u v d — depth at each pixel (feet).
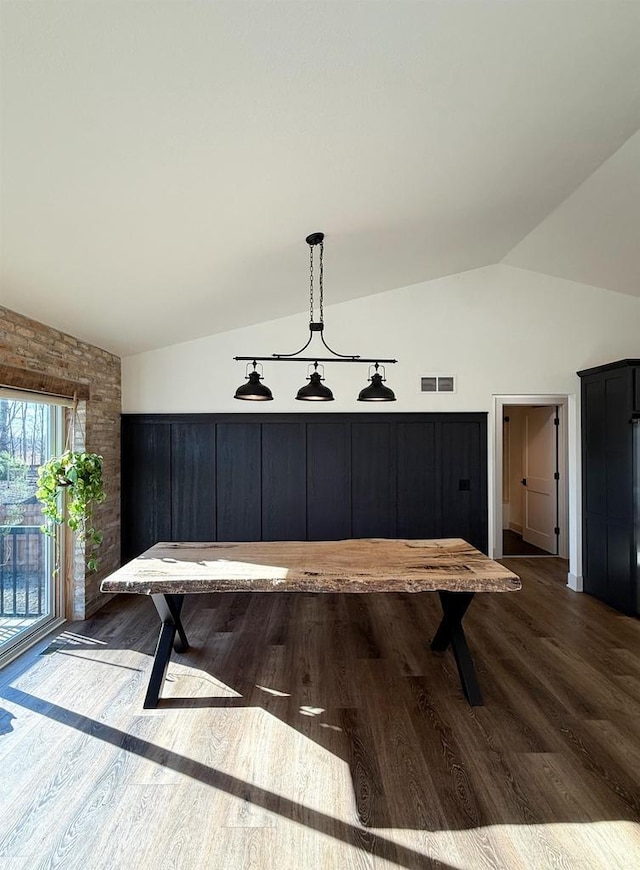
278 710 8.16
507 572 8.52
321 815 5.91
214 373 15.96
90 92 4.92
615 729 7.64
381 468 16.15
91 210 7.03
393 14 4.83
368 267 13.01
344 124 6.48
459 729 7.63
